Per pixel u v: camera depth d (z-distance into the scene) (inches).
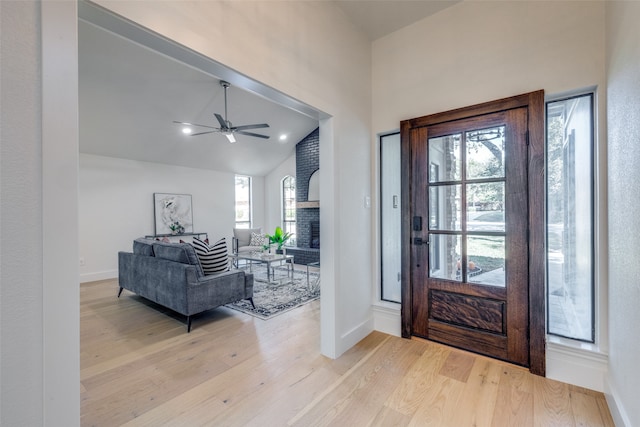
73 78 36.7
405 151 101.0
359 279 102.8
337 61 93.0
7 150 32.4
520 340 81.4
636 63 49.1
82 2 39.5
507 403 67.3
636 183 49.4
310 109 84.1
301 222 281.6
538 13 78.6
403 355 90.3
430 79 97.5
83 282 194.1
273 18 70.6
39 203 34.4
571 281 83.6
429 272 97.7
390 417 63.5
